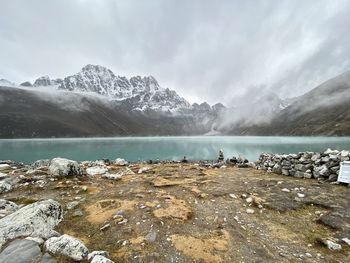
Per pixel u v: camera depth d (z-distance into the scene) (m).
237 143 110.38
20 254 6.40
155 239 8.16
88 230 9.09
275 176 18.11
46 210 9.05
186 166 25.91
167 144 112.12
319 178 15.77
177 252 7.44
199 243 7.92
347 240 8.00
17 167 24.89
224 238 8.33
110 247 7.83
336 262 7.05
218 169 23.05
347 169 14.23
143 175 19.80
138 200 12.02
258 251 7.60
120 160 30.95
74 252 6.47
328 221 9.35
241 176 18.42
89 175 18.98
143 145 104.25
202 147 87.44
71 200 12.65
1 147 89.31
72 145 103.88
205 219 9.95
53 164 17.70
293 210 10.79
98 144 113.19
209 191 13.85
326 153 16.67
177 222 9.48
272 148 72.81
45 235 7.79
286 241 8.27
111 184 16.30
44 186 15.09
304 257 7.30
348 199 11.54
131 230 8.79
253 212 10.71
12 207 10.69
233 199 12.50
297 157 18.30
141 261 7.01
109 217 10.00
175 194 13.42
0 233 7.30
